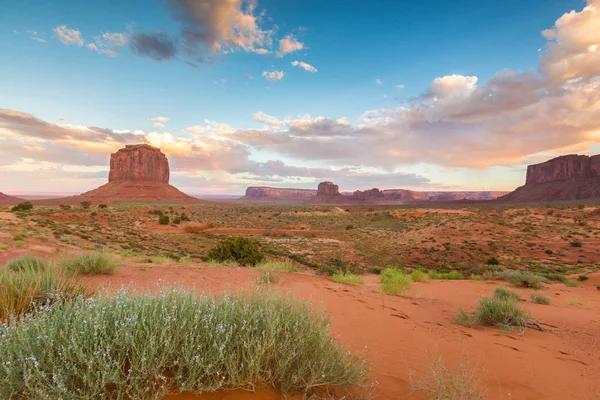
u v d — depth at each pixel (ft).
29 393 6.81
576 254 197.77
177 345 8.39
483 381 12.23
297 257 161.89
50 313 9.13
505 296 37.01
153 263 51.26
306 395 8.96
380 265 177.88
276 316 10.23
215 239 239.50
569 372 13.55
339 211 563.07
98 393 7.17
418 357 14.85
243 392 8.38
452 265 181.68
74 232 128.26
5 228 95.71
